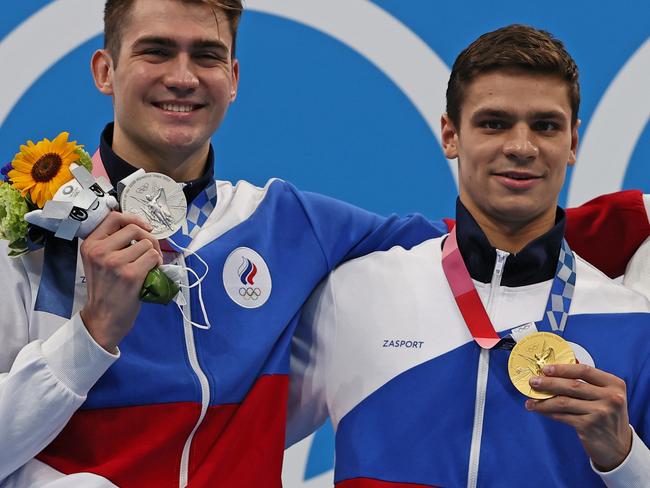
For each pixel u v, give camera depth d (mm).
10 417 5965
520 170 6324
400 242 7094
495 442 6305
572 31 9781
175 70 6461
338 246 6957
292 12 9578
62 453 6312
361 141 9570
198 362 6449
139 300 5906
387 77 9617
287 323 6680
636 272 6980
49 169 5957
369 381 6535
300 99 9547
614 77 9750
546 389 5844
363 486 6359
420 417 6395
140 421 6301
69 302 6344
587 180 9617
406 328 6559
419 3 9664
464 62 6641
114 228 5934
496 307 6531
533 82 6391
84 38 9328
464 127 6551
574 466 6297
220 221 6828
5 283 6332
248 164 9469
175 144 6500
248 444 6422
